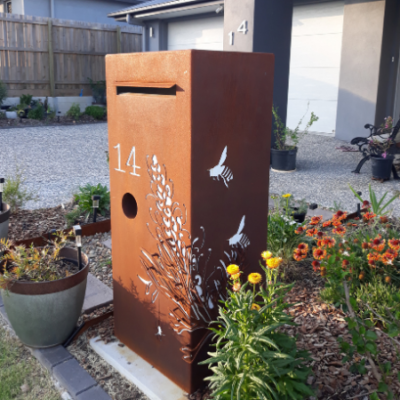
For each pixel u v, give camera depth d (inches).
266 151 94.3
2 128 439.5
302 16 417.4
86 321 117.0
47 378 103.0
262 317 82.8
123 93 95.0
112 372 103.1
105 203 201.9
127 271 103.3
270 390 74.5
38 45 521.3
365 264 124.4
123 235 102.0
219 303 93.7
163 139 85.5
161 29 496.4
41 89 535.2
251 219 95.7
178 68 79.0
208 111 81.0
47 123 477.7
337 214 119.6
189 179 82.0
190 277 86.6
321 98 418.3
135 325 104.3
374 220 152.9
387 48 355.9
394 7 350.9
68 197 234.2
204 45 464.1
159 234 91.6
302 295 129.0
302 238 147.9
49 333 107.7
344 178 275.4
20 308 103.9
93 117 528.4
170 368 96.6
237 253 94.6
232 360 79.0
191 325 89.2
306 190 248.4
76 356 108.7
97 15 644.7
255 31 273.0
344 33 376.2
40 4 594.6
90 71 571.2
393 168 270.5
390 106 374.6
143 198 93.7
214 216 87.8
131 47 604.4
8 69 504.7
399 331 92.4
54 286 103.0
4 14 488.1
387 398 85.6
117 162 99.1
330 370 96.2
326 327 111.5
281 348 84.0
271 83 90.5
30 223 193.5
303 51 423.5
